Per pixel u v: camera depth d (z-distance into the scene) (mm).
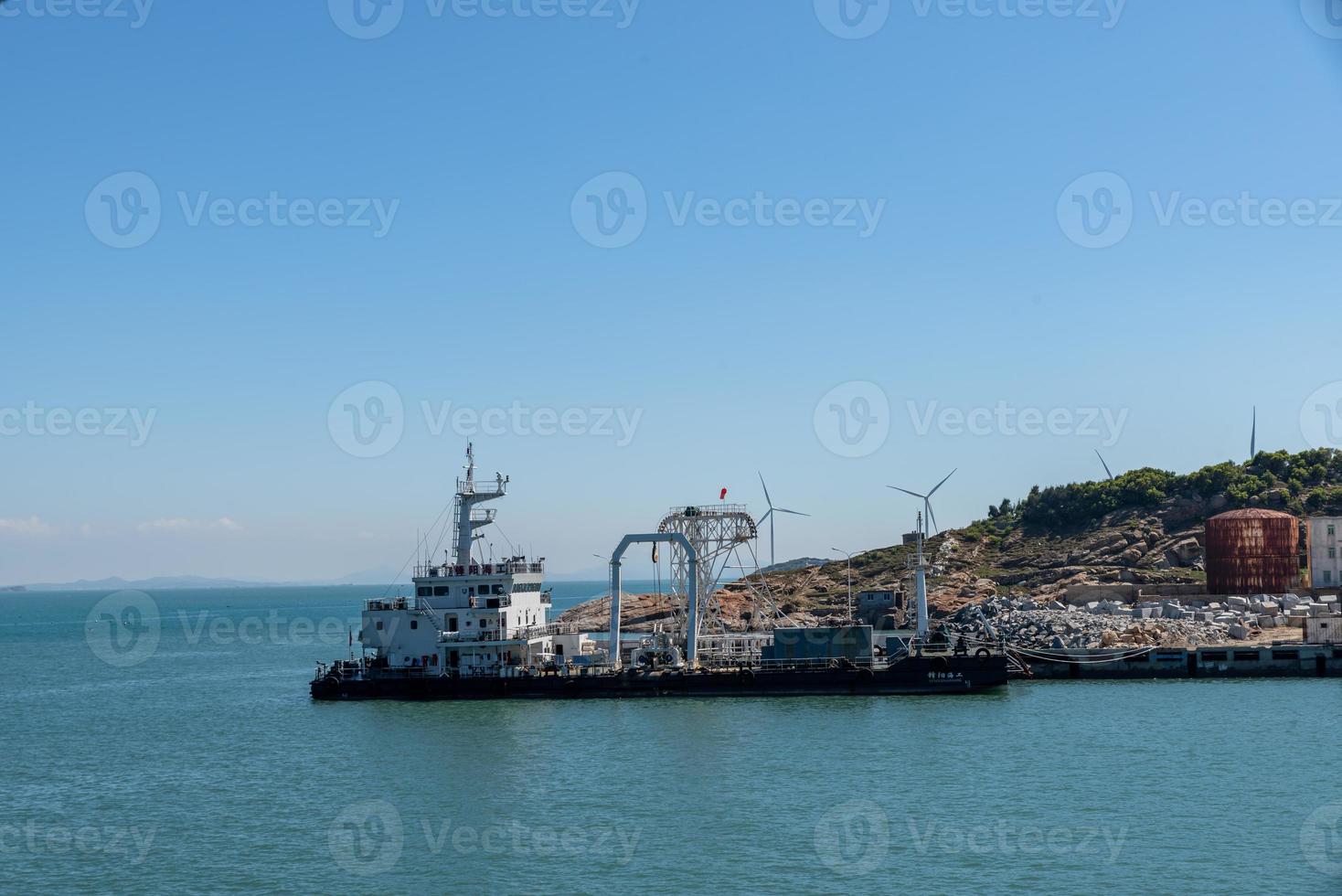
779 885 67688
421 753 102688
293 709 134250
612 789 88625
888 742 103625
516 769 95688
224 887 69688
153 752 112000
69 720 138500
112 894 69125
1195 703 124125
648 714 118438
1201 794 85438
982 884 67625
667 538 134000
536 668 130625
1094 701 125375
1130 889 66625
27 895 69500
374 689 130750
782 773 92375
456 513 134750
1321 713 117125
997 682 130000
